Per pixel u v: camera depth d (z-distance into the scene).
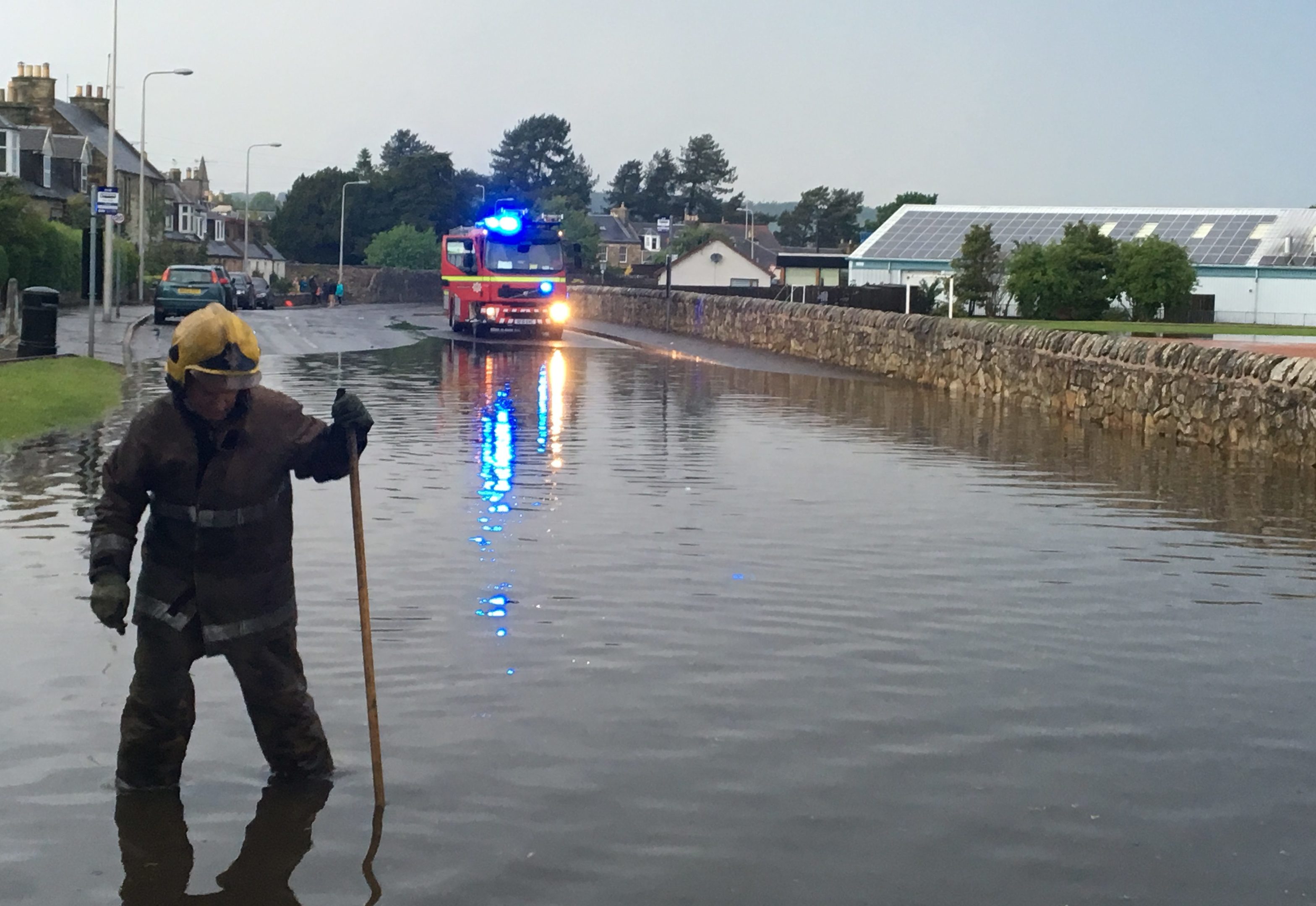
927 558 9.04
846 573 8.52
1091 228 57.56
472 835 4.54
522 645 6.79
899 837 4.56
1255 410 14.77
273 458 4.77
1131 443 15.66
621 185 188.00
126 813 4.70
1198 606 7.85
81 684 6.02
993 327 21.61
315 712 5.04
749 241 134.62
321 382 21.98
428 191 114.44
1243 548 9.53
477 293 36.25
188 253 68.75
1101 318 57.41
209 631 4.73
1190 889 4.21
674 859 4.37
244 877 4.23
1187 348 16.20
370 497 11.02
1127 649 6.91
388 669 6.32
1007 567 8.80
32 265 38.66
